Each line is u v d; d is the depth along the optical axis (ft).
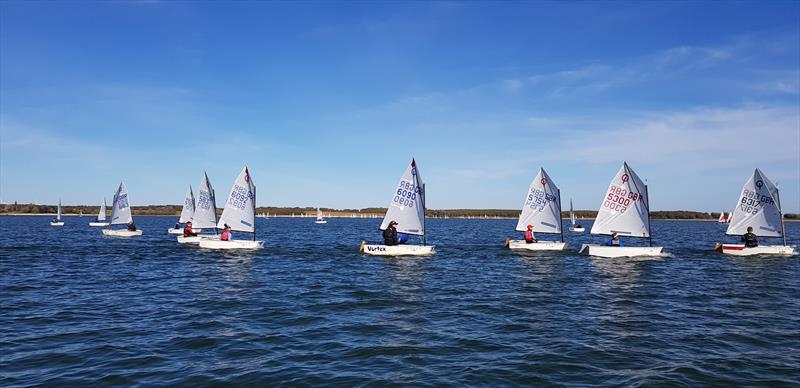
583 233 282.36
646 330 47.26
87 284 74.69
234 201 133.69
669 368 35.88
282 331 46.21
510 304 60.34
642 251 115.65
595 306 59.31
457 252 133.08
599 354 39.32
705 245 174.70
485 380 33.30
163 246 147.33
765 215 118.11
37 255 119.34
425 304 60.18
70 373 34.04
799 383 32.99
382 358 38.09
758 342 43.06
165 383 32.24
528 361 37.42
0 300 61.31
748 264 103.71
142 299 62.34
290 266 99.40
